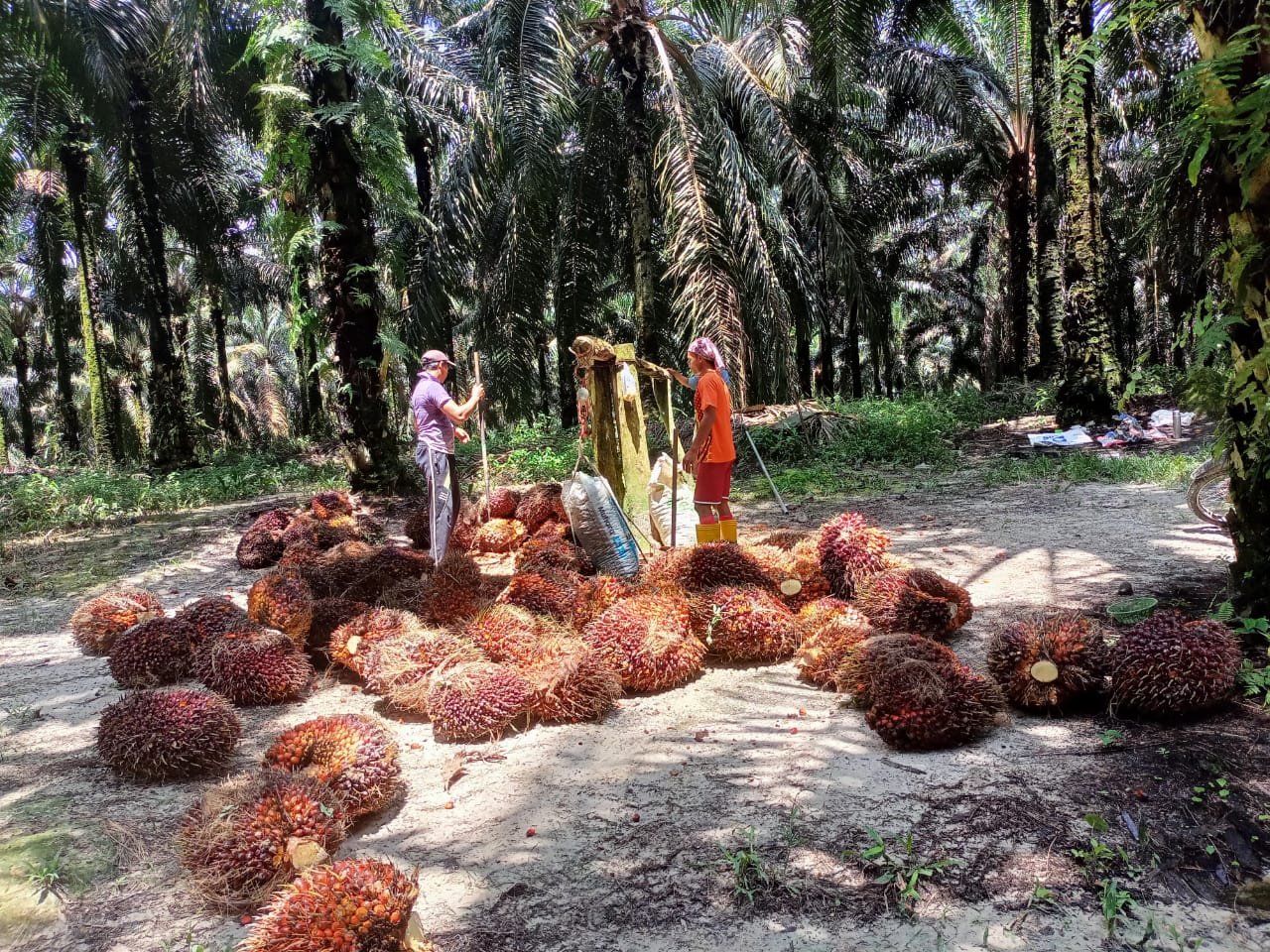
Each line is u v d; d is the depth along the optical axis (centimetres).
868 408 1387
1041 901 242
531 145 1130
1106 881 247
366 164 1029
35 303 3170
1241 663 353
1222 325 361
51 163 1916
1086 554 580
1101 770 304
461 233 1362
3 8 1230
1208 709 339
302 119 986
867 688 371
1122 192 2341
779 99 1348
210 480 1332
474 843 292
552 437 1408
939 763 323
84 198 1980
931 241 3158
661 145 1186
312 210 1062
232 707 394
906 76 1712
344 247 1018
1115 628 430
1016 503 783
